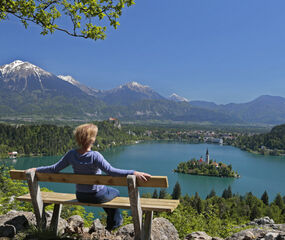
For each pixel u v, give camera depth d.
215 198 78.44
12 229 4.97
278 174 155.00
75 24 7.08
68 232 5.59
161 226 6.31
